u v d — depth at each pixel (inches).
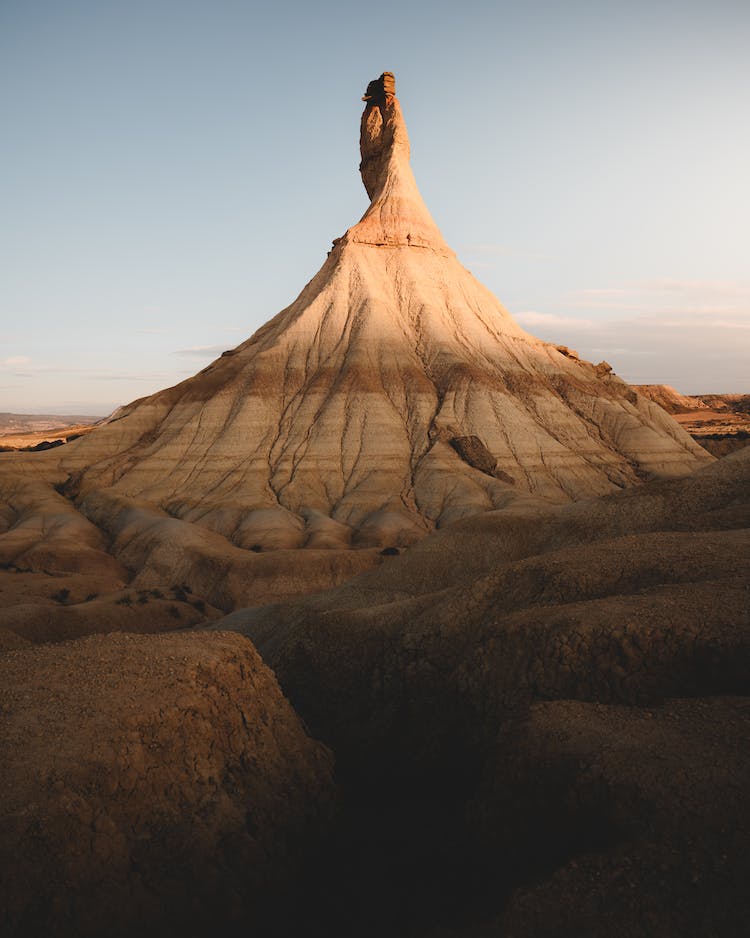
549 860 454.9
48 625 1784.0
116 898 515.2
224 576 2438.5
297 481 3476.9
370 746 867.4
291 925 598.9
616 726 508.7
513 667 693.3
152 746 610.9
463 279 4916.3
